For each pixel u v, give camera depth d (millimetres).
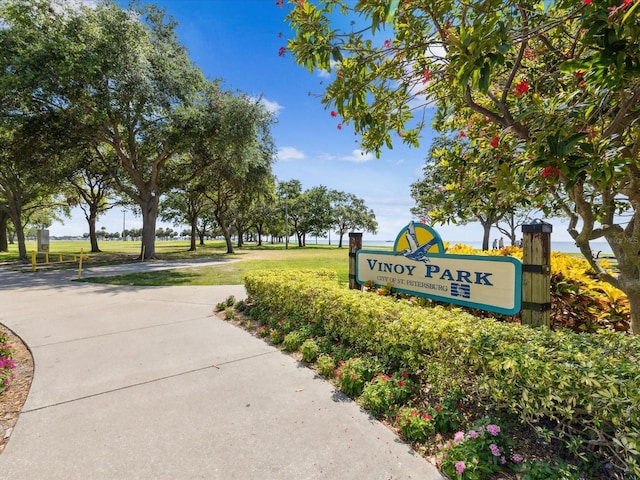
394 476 1859
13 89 9766
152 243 16828
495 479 1799
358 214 44469
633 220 2645
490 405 2240
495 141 2596
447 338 2451
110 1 11180
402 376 2760
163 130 12953
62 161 14938
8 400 2715
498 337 2287
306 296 4277
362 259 5023
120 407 2592
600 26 1583
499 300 3057
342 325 3570
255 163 16859
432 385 2592
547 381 1836
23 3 10070
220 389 2871
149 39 12203
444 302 3701
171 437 2219
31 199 19984
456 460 1877
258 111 14203
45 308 5973
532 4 2473
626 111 1984
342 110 2918
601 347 2107
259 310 5242
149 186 16422
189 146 13914
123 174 18953
